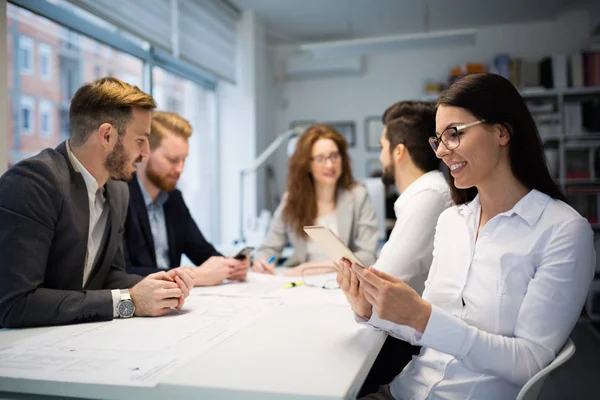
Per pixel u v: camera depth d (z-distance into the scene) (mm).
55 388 681
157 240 1873
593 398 2291
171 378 674
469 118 858
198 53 3488
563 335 778
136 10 2773
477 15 4223
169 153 1772
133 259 1709
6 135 1779
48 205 1054
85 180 1195
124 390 660
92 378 680
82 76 3176
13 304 961
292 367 716
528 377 763
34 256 1011
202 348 812
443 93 911
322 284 1475
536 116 4074
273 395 625
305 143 2188
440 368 895
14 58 2775
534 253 826
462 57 4594
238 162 4129
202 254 1962
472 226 952
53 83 3020
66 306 985
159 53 3180
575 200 3945
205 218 4094
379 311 787
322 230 853
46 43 2961
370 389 1372
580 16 4309
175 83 3830
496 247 872
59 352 797
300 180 2205
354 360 749
